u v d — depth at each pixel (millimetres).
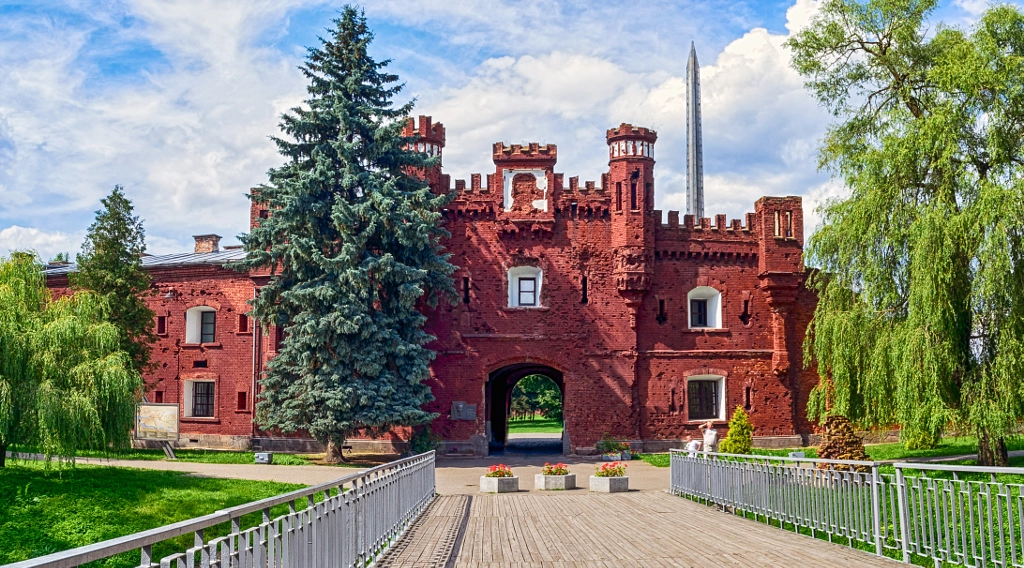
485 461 40219
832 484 15703
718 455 22078
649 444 43438
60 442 24297
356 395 36156
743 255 45094
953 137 26703
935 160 27453
